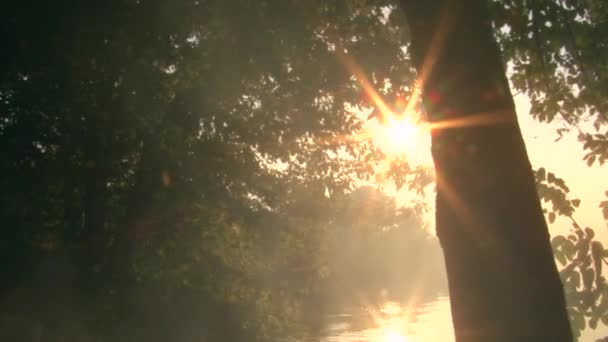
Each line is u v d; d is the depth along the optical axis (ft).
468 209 13.99
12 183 42.29
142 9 38.75
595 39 24.63
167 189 48.85
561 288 13.82
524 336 13.35
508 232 13.69
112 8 38.81
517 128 14.39
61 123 43.60
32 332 42.52
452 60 14.61
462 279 13.93
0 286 41.86
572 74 25.44
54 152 44.11
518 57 26.02
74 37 39.22
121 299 46.55
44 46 39.55
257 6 38.65
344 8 36.60
